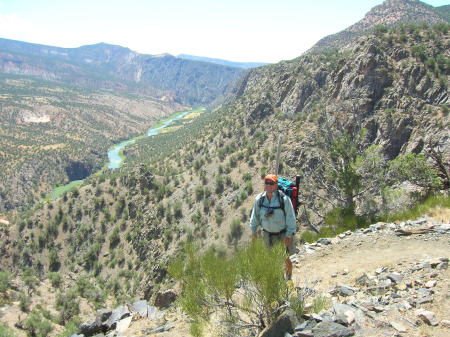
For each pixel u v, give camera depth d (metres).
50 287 99.12
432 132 82.50
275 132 151.25
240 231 112.50
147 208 150.50
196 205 137.12
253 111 196.50
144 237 133.38
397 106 95.56
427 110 89.38
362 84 105.38
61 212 161.38
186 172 171.62
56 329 63.31
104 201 162.25
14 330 56.72
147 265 116.62
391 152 88.44
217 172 152.12
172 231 129.62
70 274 134.50
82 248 147.00
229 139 192.50
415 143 84.06
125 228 148.88
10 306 69.75
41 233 154.75
